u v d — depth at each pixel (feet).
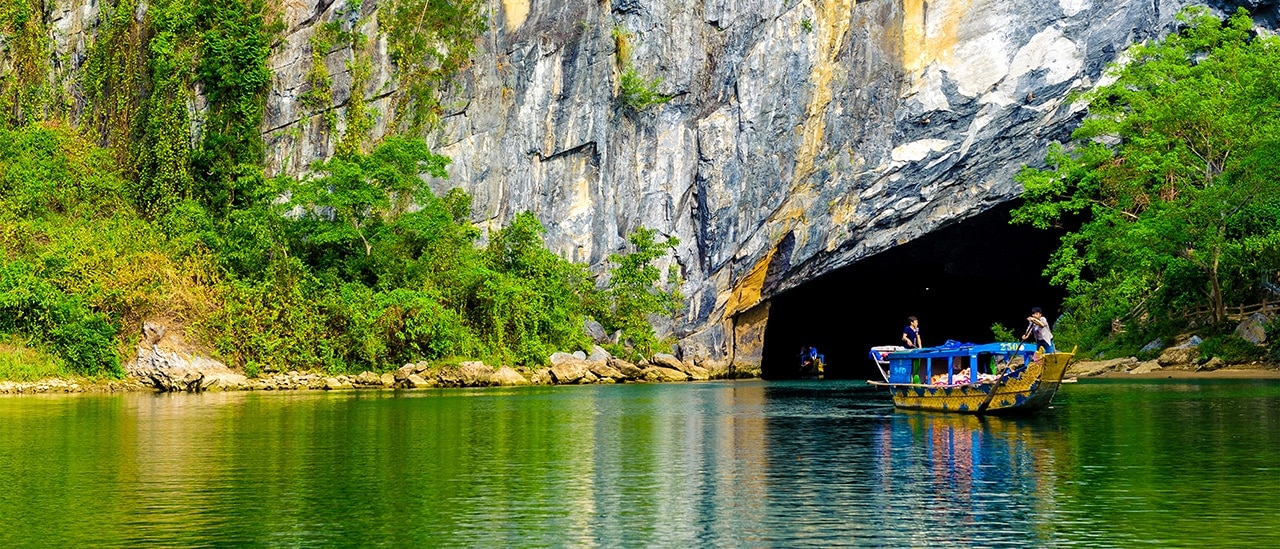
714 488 57.21
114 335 150.20
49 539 47.09
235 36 180.96
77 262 156.66
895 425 85.15
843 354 222.89
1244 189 144.46
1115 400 101.55
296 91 182.50
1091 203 174.29
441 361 156.76
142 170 177.78
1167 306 159.43
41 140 180.65
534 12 184.24
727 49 182.70
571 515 51.03
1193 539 45.01
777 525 48.55
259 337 153.58
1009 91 178.81
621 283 181.27
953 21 180.24
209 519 50.62
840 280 210.38
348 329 157.79
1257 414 86.74
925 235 182.80
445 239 170.81
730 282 184.24
